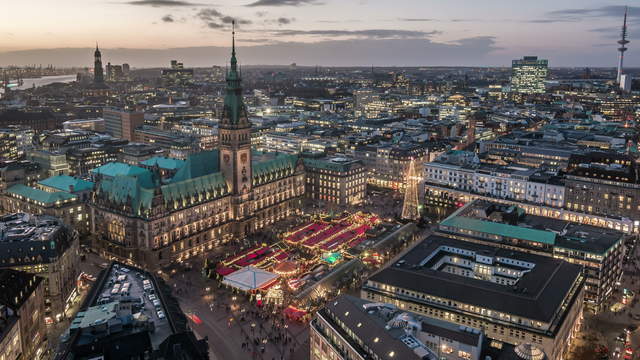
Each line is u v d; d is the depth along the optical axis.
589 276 188.12
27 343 150.25
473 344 123.31
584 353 159.50
